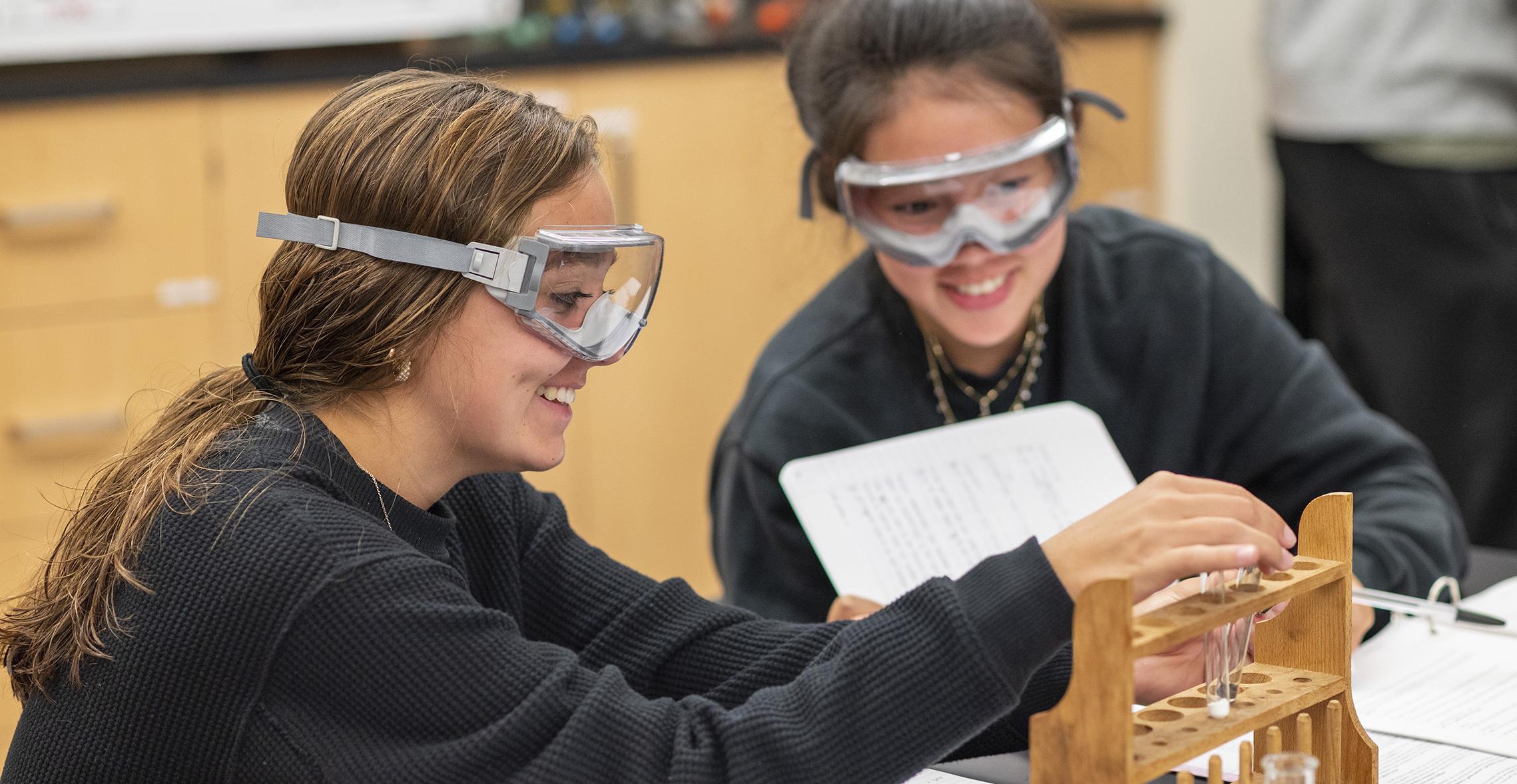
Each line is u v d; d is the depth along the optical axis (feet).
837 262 6.32
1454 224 9.98
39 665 3.35
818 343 5.39
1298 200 10.58
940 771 3.83
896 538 4.68
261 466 3.30
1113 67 12.01
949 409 5.43
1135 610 4.09
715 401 11.10
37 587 3.56
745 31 11.08
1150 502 3.18
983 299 5.00
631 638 4.10
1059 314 5.46
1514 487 10.20
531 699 3.12
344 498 3.36
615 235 3.41
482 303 3.31
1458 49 9.71
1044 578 3.14
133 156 9.13
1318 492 5.35
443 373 3.35
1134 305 5.47
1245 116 12.40
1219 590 3.19
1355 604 4.43
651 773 3.14
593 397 10.72
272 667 3.12
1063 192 4.90
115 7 9.07
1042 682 3.86
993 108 4.76
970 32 4.78
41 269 9.00
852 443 5.23
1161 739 3.05
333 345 3.36
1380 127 9.96
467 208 3.26
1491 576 5.39
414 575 3.20
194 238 9.38
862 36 4.85
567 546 4.25
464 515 4.05
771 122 6.77
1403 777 3.60
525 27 10.66
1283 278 11.94
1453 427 10.23
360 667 3.11
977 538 4.70
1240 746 3.20
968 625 3.10
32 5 8.87
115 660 3.20
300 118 9.53
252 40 9.51
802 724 3.14
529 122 3.38
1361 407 5.51
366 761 3.10
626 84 10.34
